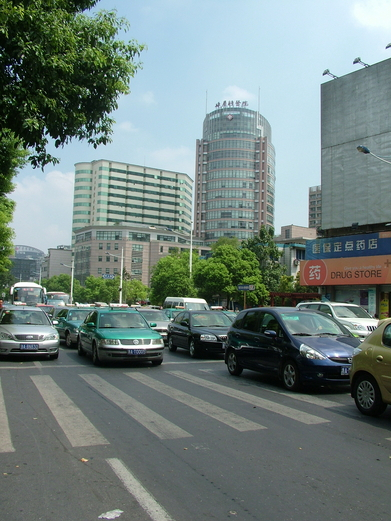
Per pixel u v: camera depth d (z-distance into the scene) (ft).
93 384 30.25
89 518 11.38
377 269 85.97
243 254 161.89
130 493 12.86
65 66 26.66
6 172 40.91
